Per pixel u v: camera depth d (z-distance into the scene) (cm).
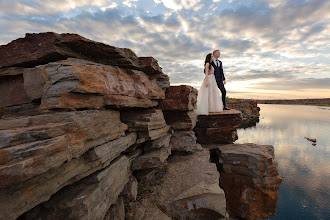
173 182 660
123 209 488
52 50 420
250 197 919
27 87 389
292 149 3347
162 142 715
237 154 943
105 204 395
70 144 300
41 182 263
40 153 236
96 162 387
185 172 721
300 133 4734
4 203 218
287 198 1794
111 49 497
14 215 229
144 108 689
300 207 1650
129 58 601
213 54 1165
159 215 509
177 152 898
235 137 1186
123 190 544
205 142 1160
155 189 626
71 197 335
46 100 357
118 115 539
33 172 222
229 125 1109
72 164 330
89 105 403
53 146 255
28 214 310
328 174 2306
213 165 777
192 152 907
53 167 256
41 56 426
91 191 357
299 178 2206
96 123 391
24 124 308
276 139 4081
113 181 459
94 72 400
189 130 920
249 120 6531
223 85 1223
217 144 1141
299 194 1859
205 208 556
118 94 487
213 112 1168
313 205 1677
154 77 755
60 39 427
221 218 556
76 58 446
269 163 898
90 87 381
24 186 238
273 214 905
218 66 1178
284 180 2164
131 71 592
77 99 378
